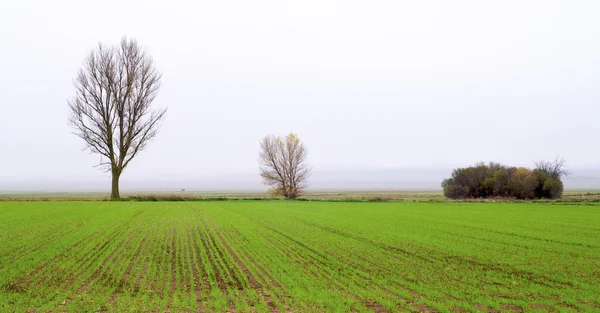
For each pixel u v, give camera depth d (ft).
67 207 158.20
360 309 39.40
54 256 63.16
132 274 52.85
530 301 42.11
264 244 77.10
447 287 47.67
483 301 42.04
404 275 53.52
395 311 38.93
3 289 44.73
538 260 63.21
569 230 98.17
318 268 57.26
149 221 113.80
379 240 82.53
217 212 145.79
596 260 63.31
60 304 39.88
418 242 80.02
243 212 147.23
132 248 71.10
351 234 90.94
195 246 74.33
